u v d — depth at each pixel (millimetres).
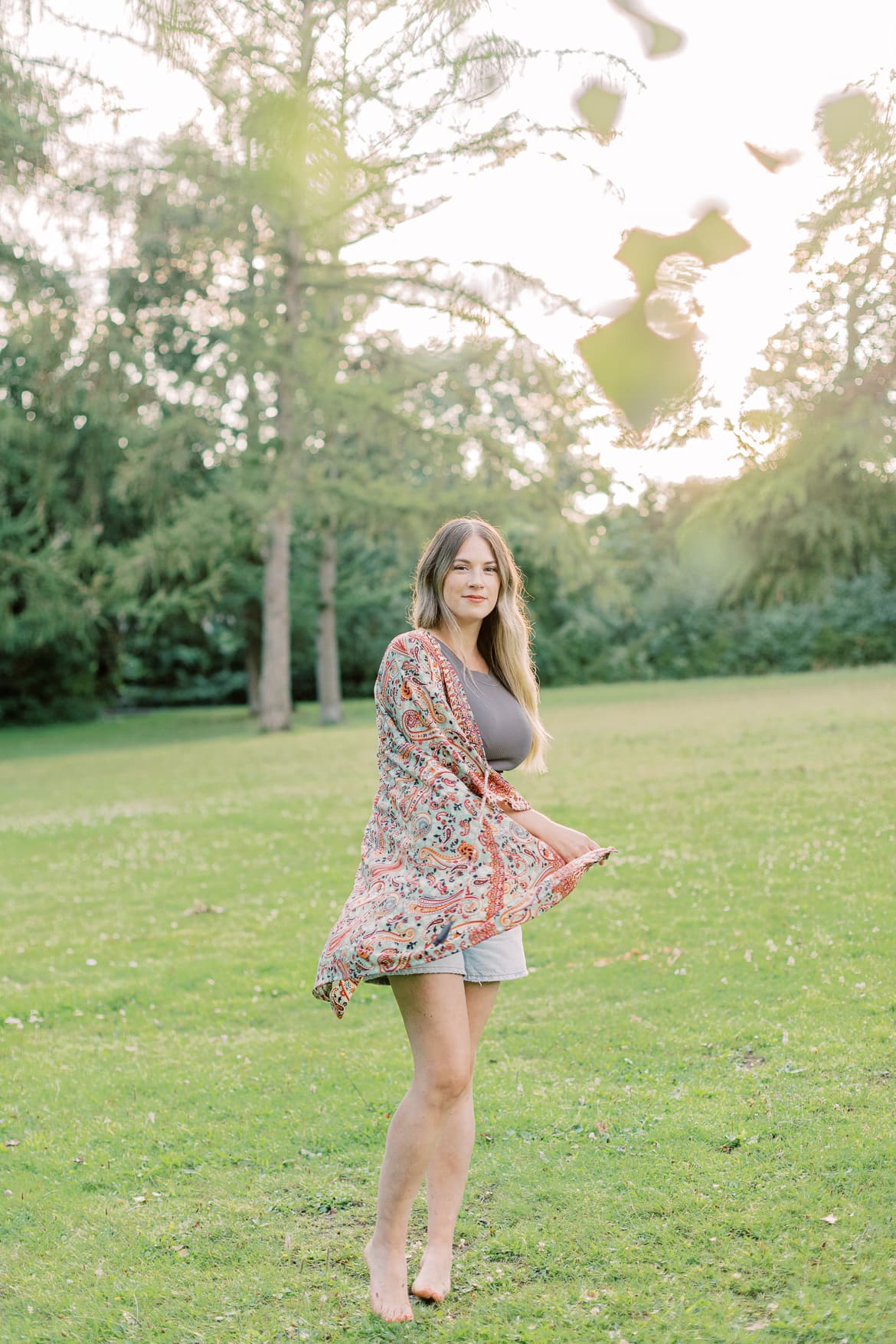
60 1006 5539
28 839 10883
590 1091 3947
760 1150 3365
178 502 22297
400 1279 2680
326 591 25516
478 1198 3250
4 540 22766
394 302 16250
